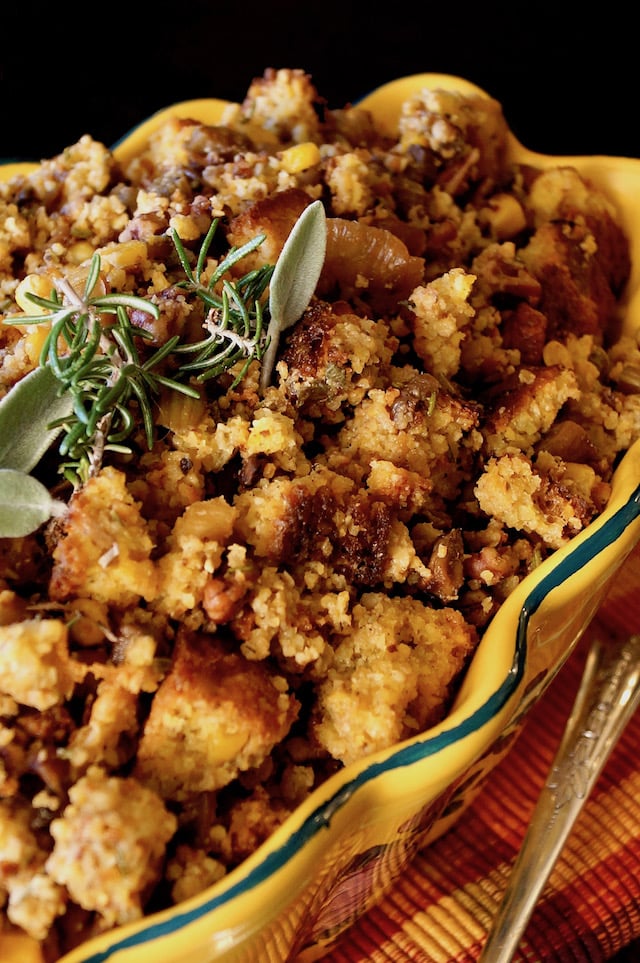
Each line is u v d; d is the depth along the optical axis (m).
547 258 0.35
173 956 0.24
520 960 0.32
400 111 0.39
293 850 0.24
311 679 0.27
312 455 0.30
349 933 0.32
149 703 0.26
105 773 0.25
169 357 0.28
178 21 0.50
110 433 0.27
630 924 0.33
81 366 0.25
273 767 0.27
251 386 0.29
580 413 0.33
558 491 0.30
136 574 0.26
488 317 0.32
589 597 0.30
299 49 0.50
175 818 0.25
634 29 0.52
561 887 0.33
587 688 0.35
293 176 0.32
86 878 0.24
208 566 0.26
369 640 0.28
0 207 0.34
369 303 0.31
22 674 0.25
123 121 0.47
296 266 0.28
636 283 0.38
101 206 0.33
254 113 0.36
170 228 0.30
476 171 0.36
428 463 0.30
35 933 0.24
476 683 0.27
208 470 0.28
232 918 0.24
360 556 0.28
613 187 0.38
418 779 0.26
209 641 0.26
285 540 0.27
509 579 0.30
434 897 0.33
